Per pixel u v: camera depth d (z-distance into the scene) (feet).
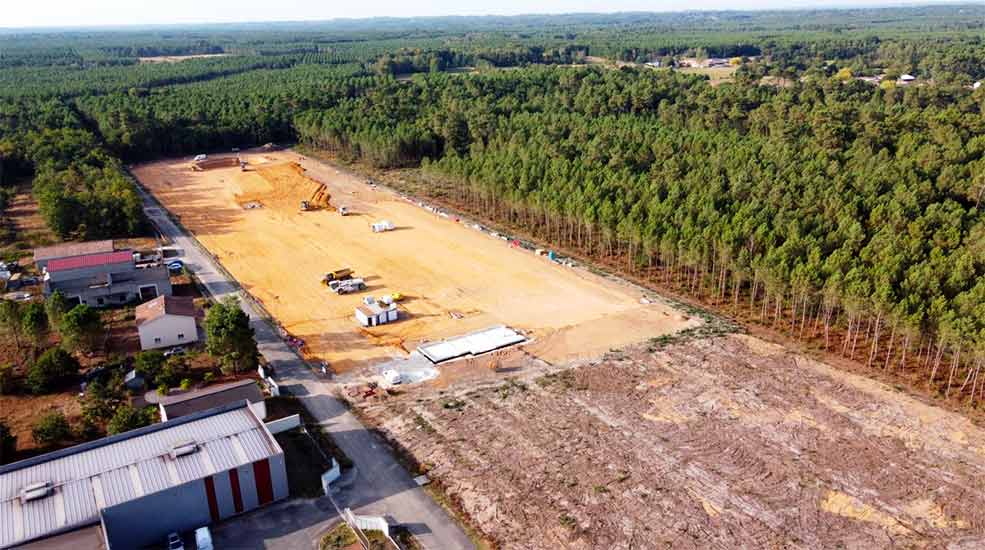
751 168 361.30
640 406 213.66
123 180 430.61
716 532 161.68
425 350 251.19
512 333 264.31
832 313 272.51
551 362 243.60
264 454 168.66
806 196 320.29
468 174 425.28
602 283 315.17
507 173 395.55
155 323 248.11
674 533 161.48
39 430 189.57
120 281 297.94
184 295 302.86
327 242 375.45
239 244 373.20
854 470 182.19
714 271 300.61
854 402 213.87
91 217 381.81
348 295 304.91
